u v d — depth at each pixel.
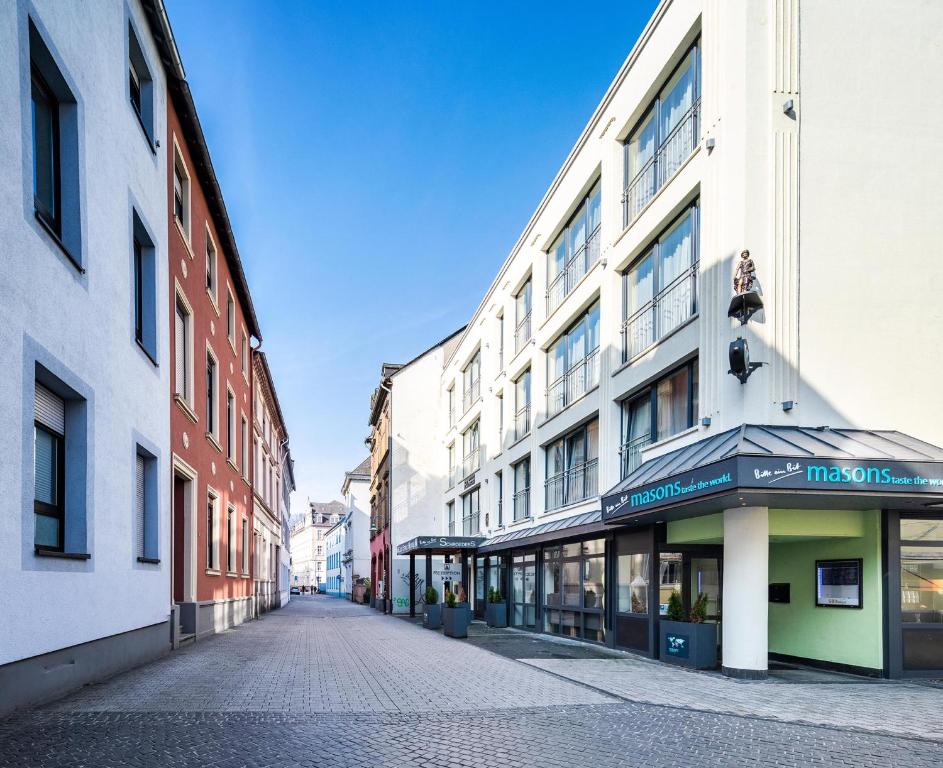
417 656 12.71
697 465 9.46
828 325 10.23
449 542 22.98
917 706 7.79
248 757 5.50
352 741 6.08
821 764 5.52
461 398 31.61
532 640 16.41
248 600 25.23
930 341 10.42
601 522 13.43
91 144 9.07
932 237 10.64
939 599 10.03
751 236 10.27
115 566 9.52
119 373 9.91
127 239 10.48
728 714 7.34
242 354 24.77
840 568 10.70
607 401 15.09
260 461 31.27
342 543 80.56
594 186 17.11
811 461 8.60
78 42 8.70
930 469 8.79
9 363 6.59
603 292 15.56
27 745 5.60
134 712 6.95
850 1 10.95
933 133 10.88
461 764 5.43
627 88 14.73
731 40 10.87
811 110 10.62
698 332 11.41
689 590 11.99
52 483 8.20
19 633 6.66
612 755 5.72
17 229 6.83
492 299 26.25
